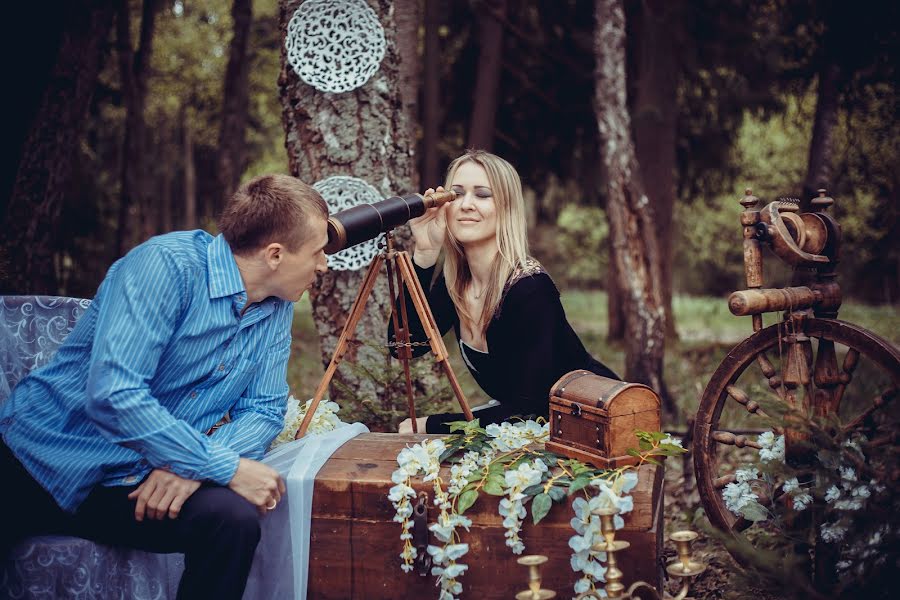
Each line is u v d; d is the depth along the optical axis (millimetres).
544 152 11055
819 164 7074
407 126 3869
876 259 18219
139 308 2189
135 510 2211
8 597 2240
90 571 2246
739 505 2566
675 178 11656
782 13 9547
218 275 2318
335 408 2912
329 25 3637
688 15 9789
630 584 2188
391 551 2332
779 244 2555
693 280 23297
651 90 9883
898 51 7543
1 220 5320
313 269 2428
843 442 2396
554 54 10375
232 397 2447
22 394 2354
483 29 9188
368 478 2336
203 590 2193
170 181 20547
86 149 11242
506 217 2908
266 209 2312
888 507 2273
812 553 2586
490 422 2754
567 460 2350
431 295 3176
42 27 5355
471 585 2289
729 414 5539
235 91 10359
